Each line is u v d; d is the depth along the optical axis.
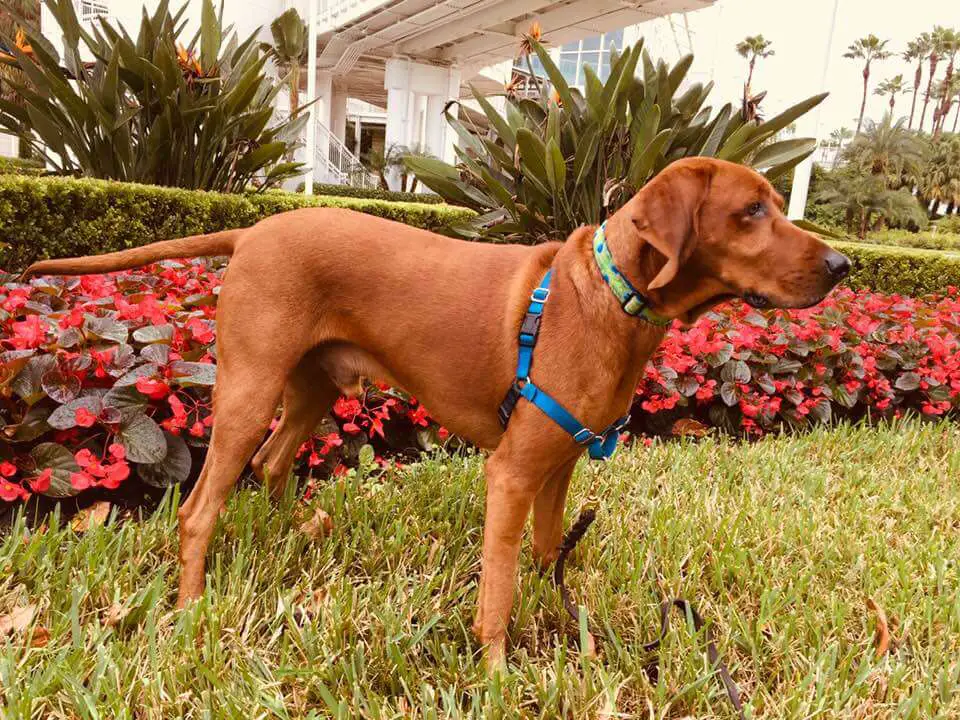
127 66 6.32
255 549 2.32
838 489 3.30
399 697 1.80
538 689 1.82
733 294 1.94
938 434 4.31
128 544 2.22
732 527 2.75
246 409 2.03
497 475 1.92
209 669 1.76
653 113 5.05
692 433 3.97
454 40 21.53
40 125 6.29
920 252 9.40
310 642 1.91
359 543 2.48
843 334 4.66
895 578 2.49
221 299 2.08
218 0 21.19
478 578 2.40
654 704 1.84
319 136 23.86
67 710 1.65
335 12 21.47
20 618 1.89
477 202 6.05
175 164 6.81
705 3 15.82
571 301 1.90
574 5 17.28
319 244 2.04
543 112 6.10
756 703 1.85
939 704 1.89
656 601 2.29
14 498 2.32
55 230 5.03
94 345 2.80
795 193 11.75
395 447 3.43
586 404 1.88
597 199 5.56
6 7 6.10
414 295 2.02
